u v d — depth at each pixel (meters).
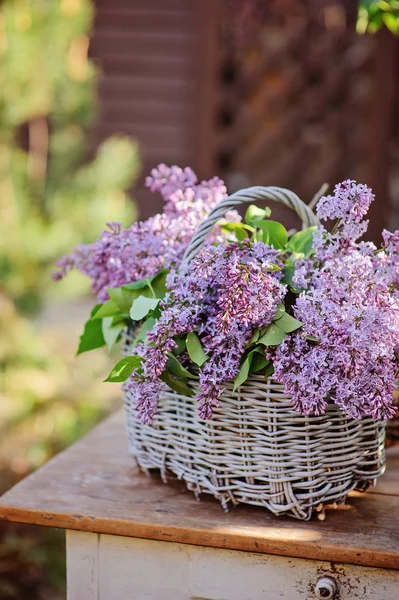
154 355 1.64
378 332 1.60
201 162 5.59
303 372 1.62
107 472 1.87
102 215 3.69
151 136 5.80
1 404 3.75
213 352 1.68
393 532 1.67
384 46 5.18
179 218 1.83
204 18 5.40
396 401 1.90
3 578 2.61
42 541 2.74
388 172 5.34
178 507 1.75
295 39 5.27
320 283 1.64
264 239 1.80
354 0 3.28
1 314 3.80
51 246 3.63
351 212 1.65
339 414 1.68
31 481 1.83
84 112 3.86
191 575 1.72
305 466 1.68
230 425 1.70
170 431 1.76
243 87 5.45
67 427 3.45
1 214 3.68
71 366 4.27
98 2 5.71
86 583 1.76
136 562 1.74
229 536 1.67
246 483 1.71
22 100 3.55
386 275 1.63
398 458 1.92
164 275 1.77
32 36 3.48
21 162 3.79
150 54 5.71
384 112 5.25
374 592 1.65
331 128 5.37
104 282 1.85
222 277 1.65
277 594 1.68
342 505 1.75
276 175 5.50
